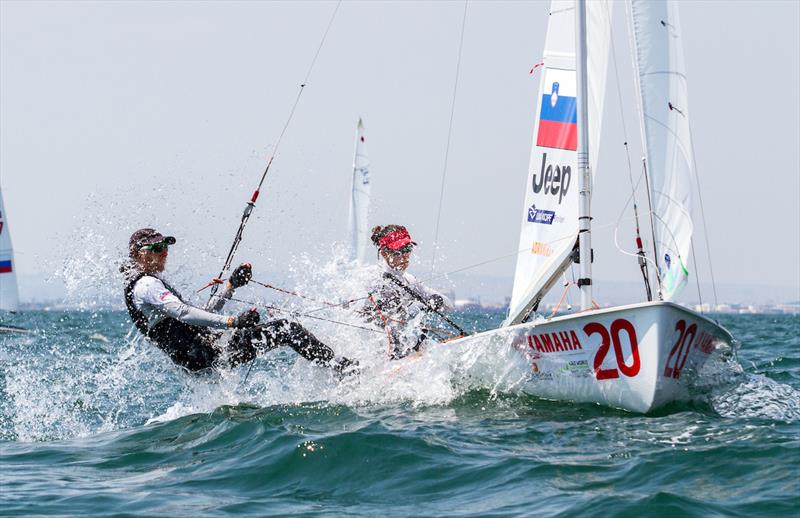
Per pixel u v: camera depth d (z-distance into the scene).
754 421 21.80
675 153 26.19
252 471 18.22
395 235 28.38
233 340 24.89
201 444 20.88
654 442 19.23
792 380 32.50
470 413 23.22
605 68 27.11
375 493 16.69
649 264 26.55
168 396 30.16
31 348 58.00
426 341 28.12
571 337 23.11
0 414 27.06
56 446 21.98
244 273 25.41
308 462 18.42
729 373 25.91
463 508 15.58
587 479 16.77
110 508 15.98
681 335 22.05
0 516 15.54
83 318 164.75
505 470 17.56
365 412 23.56
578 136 25.97
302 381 25.95
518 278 27.55
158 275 24.61
